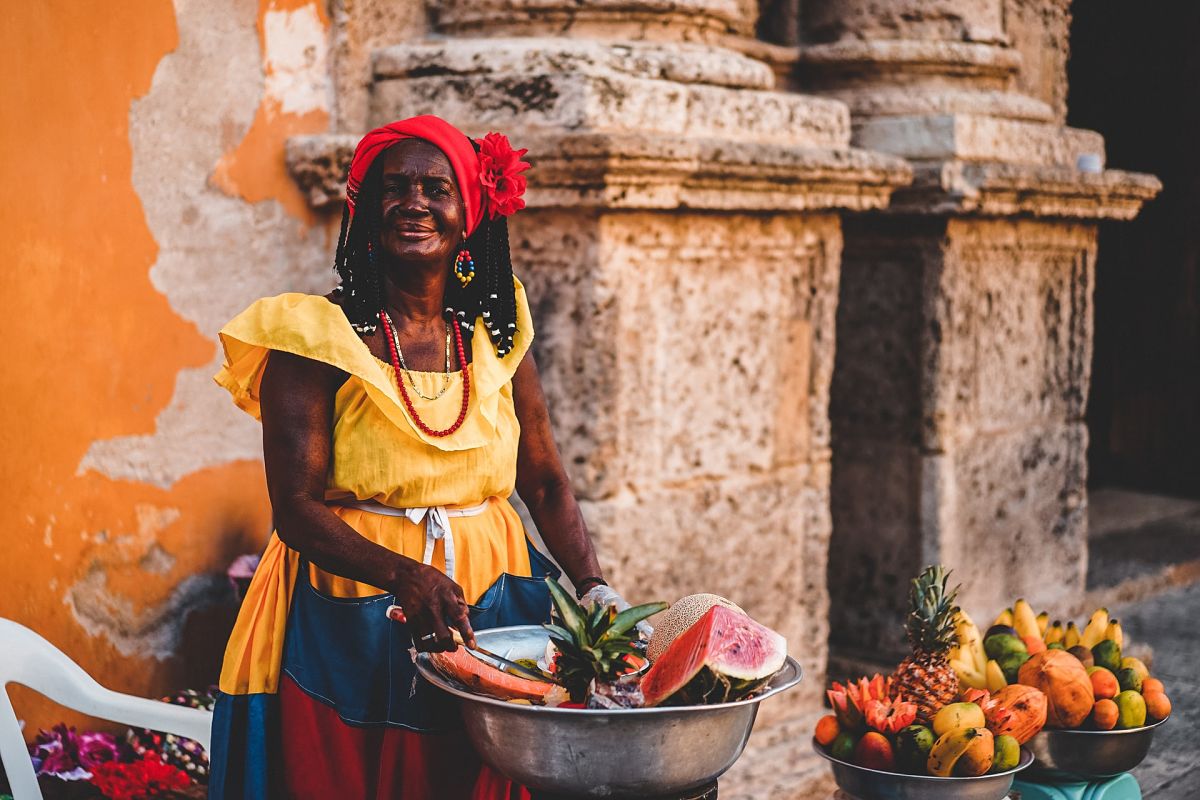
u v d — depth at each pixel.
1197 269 8.84
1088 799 3.05
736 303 4.34
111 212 3.55
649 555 4.13
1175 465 9.06
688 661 2.27
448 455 2.57
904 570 5.28
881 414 5.29
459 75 4.00
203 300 3.79
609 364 3.95
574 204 3.78
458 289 2.70
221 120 3.79
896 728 2.79
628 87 3.86
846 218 5.25
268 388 2.51
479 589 2.63
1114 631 3.40
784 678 2.40
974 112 5.08
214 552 3.87
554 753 2.16
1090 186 5.35
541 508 2.87
